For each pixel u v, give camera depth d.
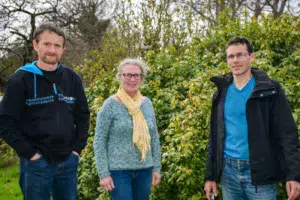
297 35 5.18
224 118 2.84
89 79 6.66
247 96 2.73
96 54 7.95
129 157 2.92
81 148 3.11
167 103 4.46
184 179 3.60
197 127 3.71
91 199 4.68
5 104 2.73
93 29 18.38
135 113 2.96
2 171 7.71
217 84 2.93
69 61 13.39
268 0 12.50
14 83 2.74
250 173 2.66
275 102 2.65
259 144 2.63
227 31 5.38
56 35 2.84
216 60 4.98
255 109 2.67
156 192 3.93
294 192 2.51
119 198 2.89
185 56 5.21
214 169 2.96
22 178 2.91
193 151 3.58
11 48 17.02
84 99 3.18
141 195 3.04
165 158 3.89
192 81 4.10
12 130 2.73
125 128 2.92
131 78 3.01
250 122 2.66
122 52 7.79
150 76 4.99
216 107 2.98
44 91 2.83
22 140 2.76
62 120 2.87
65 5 19.11
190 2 9.27
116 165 2.90
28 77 2.79
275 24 5.50
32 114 2.80
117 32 8.30
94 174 4.50
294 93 3.94
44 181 2.82
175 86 4.66
